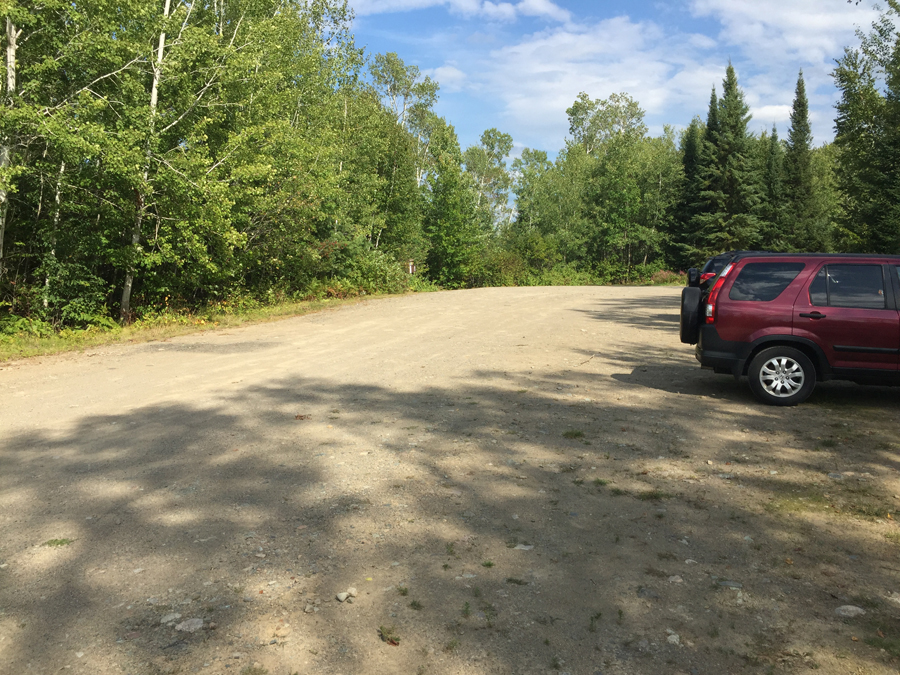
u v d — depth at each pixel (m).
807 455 5.66
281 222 22.59
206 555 3.81
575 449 5.87
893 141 28.23
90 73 16.67
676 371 9.73
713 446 5.93
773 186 58.41
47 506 4.59
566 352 11.60
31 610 3.22
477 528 4.19
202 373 9.95
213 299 21.02
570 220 65.81
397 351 11.95
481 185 81.25
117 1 16.03
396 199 40.97
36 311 16.38
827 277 7.55
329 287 26.14
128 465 5.50
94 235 16.67
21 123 14.52
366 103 36.38
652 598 3.32
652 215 62.78
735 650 2.88
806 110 58.56
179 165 17.22
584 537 4.06
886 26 27.19
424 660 2.81
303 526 4.22
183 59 18.08
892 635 2.97
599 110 76.50
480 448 5.90
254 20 21.66
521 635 3.00
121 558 3.78
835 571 3.60
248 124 20.81
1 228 15.95
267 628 3.05
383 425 6.74
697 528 4.19
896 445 5.92
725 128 55.16
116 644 2.92
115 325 16.64
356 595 3.35
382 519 4.34
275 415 7.22
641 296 27.12
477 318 17.77
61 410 7.62
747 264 7.81
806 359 7.41
